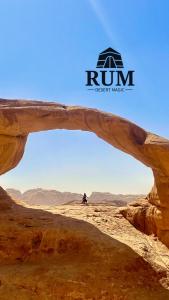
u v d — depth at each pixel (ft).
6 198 54.90
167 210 48.21
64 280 36.83
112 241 43.06
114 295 36.29
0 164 51.96
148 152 46.93
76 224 46.50
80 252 41.47
